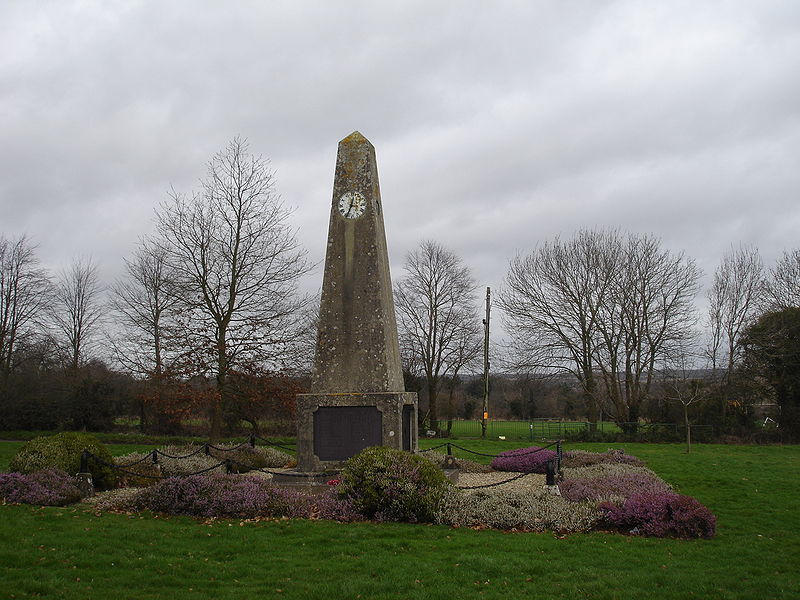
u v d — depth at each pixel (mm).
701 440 32500
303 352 25812
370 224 14914
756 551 9422
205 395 23141
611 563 8328
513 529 10234
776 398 34000
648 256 34250
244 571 7449
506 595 6848
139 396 25172
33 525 9203
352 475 10969
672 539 10062
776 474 18172
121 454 21344
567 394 47562
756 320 35250
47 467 12164
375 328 14414
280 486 12375
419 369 40688
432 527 10008
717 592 7270
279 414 27156
